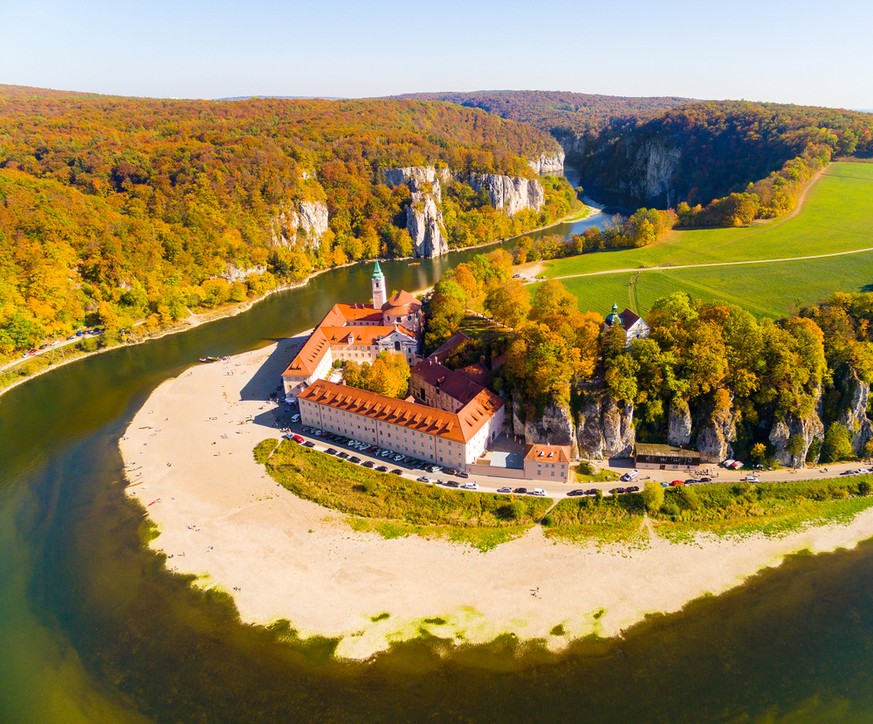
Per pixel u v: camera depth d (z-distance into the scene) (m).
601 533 101.88
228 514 111.06
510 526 104.12
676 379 116.75
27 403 161.50
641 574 93.50
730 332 121.19
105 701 76.50
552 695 74.75
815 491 107.25
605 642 81.94
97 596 93.62
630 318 134.12
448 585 92.69
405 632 84.69
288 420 145.00
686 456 112.81
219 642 84.38
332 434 137.38
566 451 113.69
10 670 81.56
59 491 121.00
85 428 146.25
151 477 124.00
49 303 195.00
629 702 73.56
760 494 106.88
